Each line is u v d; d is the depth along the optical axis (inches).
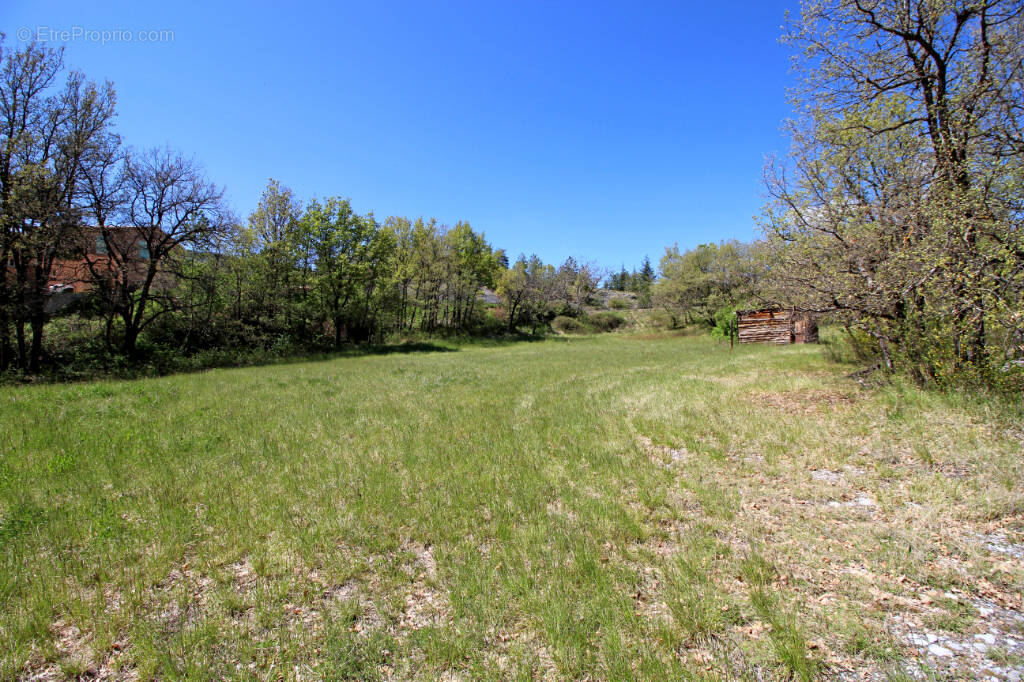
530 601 124.5
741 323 1089.4
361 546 159.6
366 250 1221.1
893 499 178.7
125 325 828.6
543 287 2004.2
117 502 193.2
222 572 145.7
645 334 1939.0
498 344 1565.0
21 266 662.5
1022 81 279.4
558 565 142.6
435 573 142.1
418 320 1717.5
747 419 297.1
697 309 1846.7
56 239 651.5
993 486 177.0
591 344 1507.1
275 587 135.9
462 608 123.7
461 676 101.4
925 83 337.7
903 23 329.4
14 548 154.6
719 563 142.7
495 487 207.2
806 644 106.9
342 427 318.0
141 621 121.3
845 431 254.2
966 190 273.4
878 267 313.6
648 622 116.0
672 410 337.4
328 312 1198.3
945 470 197.5
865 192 354.9
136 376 693.9
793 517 170.4
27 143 640.4
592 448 260.7
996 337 268.8
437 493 201.2
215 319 937.5
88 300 804.6
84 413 353.7
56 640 116.3
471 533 167.5
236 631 117.6
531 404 398.9
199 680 101.3
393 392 475.8
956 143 285.0
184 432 299.1
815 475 207.6
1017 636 107.3
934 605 119.5
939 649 104.3
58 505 189.0
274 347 1037.8
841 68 369.4
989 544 145.3
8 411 360.5
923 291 289.4
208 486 210.2
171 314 908.0
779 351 774.5
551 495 199.9
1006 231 251.3
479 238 1843.0
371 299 1337.4
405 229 1579.7
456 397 441.4
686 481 205.3
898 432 243.1
